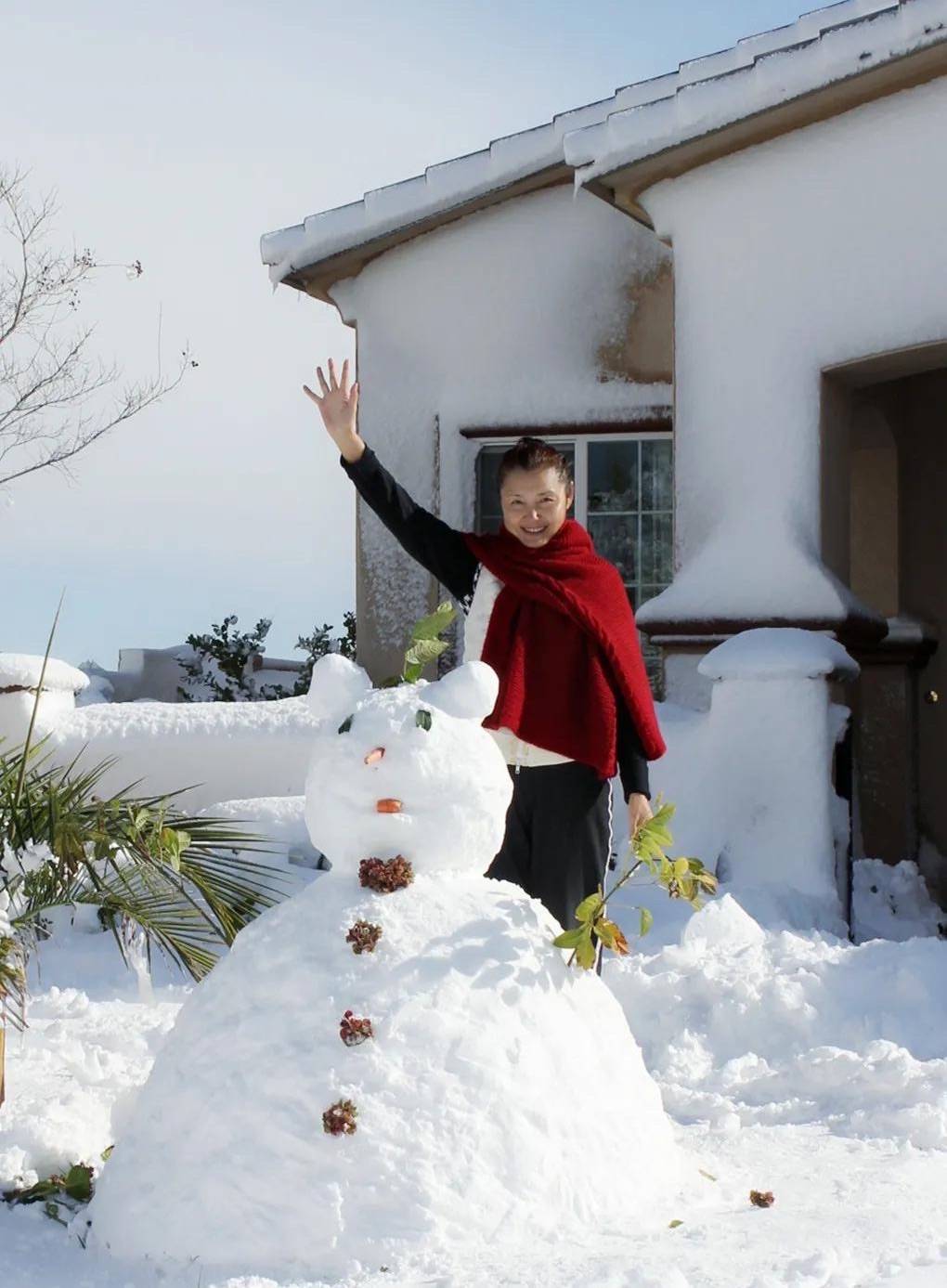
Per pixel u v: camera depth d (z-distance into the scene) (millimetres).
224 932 5285
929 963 6293
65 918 7781
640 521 11883
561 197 11969
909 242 9422
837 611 9477
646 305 11820
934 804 11875
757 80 9469
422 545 4809
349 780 3646
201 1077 3381
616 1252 3211
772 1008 6078
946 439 12031
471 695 3750
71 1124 4383
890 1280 3076
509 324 12070
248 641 18609
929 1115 4672
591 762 4492
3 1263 3359
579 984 3695
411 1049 3324
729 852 8750
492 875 4629
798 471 9797
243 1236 3225
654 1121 3715
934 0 8820
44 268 18641
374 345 12453
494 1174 3277
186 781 9820
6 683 9719
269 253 12367
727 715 8883
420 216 11914
